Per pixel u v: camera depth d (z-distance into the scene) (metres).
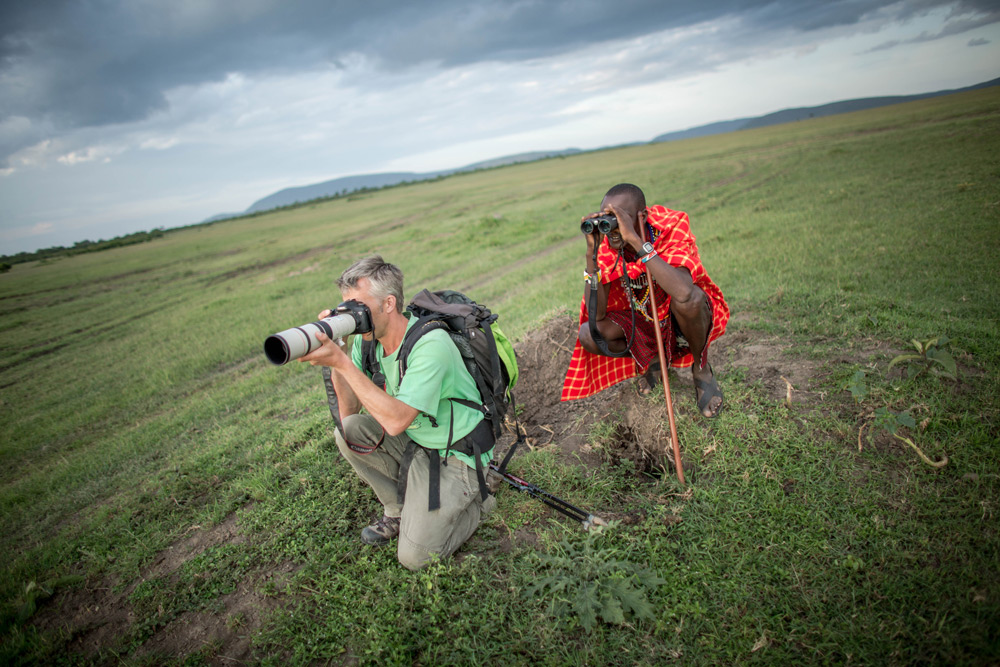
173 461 4.70
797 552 2.27
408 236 21.48
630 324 3.25
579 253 11.17
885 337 3.80
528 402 4.14
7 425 7.02
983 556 2.09
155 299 16.92
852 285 5.08
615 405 3.68
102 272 28.50
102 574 3.11
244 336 9.38
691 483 2.81
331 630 2.35
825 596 2.06
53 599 2.96
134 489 4.19
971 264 5.10
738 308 5.07
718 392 3.23
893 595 2.02
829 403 3.16
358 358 2.76
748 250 7.45
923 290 4.70
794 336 4.16
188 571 2.92
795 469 2.72
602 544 2.48
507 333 5.51
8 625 2.80
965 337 3.56
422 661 2.14
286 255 23.62
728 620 2.06
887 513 2.38
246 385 6.68
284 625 2.42
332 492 3.33
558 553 2.46
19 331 14.64
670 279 2.68
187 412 6.10
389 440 2.81
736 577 2.21
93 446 5.73
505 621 2.25
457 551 2.72
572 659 2.01
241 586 2.78
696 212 13.64
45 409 7.61
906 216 7.60
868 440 2.80
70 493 4.55
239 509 3.45
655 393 3.52
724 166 27.44
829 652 1.87
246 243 34.06
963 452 2.58
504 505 2.94
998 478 2.40
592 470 3.12
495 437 2.66
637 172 34.41
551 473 3.14
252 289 15.13
